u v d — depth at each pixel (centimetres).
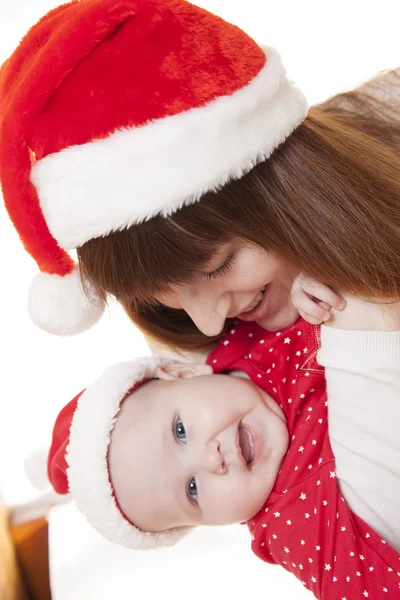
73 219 83
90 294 98
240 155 83
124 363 117
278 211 90
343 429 94
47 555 176
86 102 80
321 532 94
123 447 108
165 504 107
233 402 105
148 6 79
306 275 94
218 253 87
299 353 106
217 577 149
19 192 89
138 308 107
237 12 169
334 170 94
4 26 160
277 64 88
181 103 80
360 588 88
